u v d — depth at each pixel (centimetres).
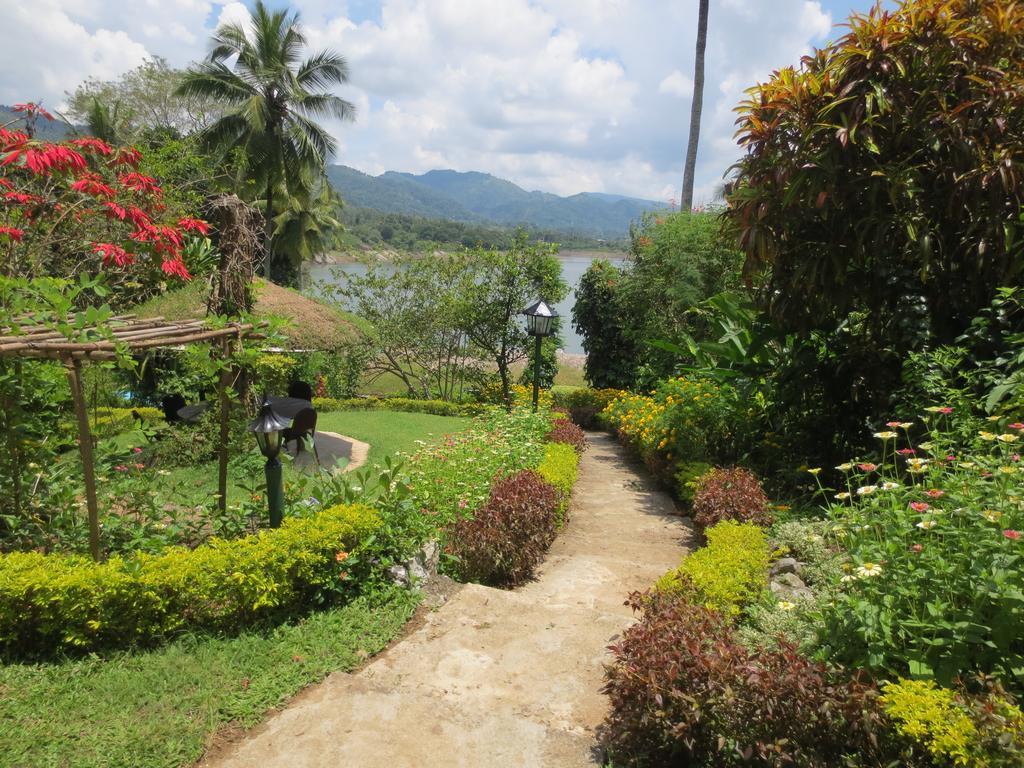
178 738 239
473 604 371
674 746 219
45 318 330
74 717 247
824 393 564
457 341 1689
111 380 728
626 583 442
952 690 198
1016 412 345
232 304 671
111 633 302
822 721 196
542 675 300
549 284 1620
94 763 223
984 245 440
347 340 1015
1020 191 435
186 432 694
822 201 462
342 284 1739
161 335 365
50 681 272
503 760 237
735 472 537
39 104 513
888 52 455
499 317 1611
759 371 623
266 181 2144
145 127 1884
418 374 1822
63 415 433
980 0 449
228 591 319
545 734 252
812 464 554
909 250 478
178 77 2114
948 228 474
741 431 640
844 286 501
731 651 225
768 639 276
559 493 562
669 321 1205
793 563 370
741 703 207
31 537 362
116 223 524
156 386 941
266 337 439
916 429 441
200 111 2144
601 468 888
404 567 394
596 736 254
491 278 1622
